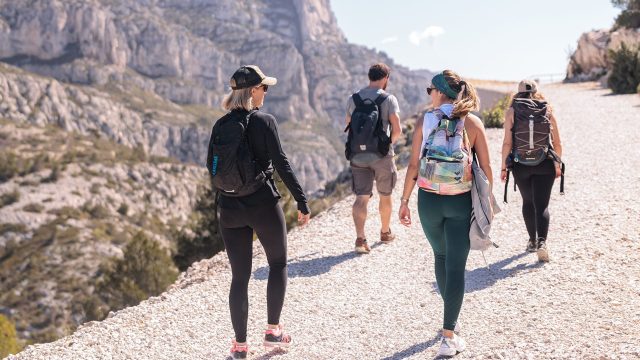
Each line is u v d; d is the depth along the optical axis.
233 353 4.87
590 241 7.40
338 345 5.16
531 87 7.24
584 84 40.06
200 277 8.14
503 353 4.50
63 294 87.00
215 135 4.63
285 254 4.93
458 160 4.57
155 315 6.07
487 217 4.55
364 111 7.67
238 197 4.64
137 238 27.41
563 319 5.09
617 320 4.89
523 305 5.60
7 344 17.48
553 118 7.07
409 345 5.02
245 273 4.86
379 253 7.97
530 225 7.36
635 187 10.05
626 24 44.47
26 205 130.88
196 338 5.50
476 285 6.40
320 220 10.14
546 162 6.99
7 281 94.44
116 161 174.50
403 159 22.16
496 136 18.58
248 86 4.61
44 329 76.50
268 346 4.96
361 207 7.95
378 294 6.45
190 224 21.83
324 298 6.43
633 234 7.43
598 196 9.73
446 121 4.63
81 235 117.38
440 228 4.77
